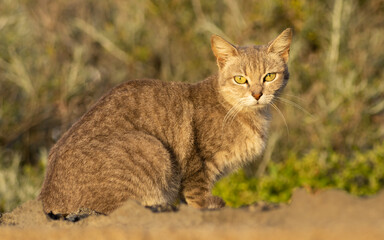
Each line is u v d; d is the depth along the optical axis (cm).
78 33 4806
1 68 4416
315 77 4141
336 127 4053
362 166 3478
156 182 1975
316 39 4256
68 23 4719
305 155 3819
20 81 4325
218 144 2141
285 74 2288
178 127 2103
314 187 3303
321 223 1446
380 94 4291
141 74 4678
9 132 4369
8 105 4356
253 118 2217
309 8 4159
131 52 4600
